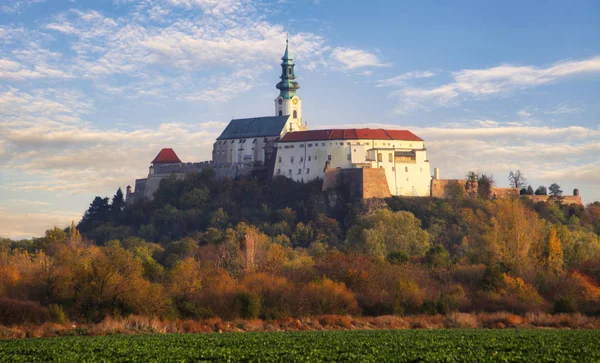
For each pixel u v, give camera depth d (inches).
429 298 5201.8
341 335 3934.5
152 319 4643.2
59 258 5413.4
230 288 5093.5
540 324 4776.1
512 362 3026.6
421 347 3405.5
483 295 5388.8
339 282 5438.0
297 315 4918.8
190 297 5000.0
